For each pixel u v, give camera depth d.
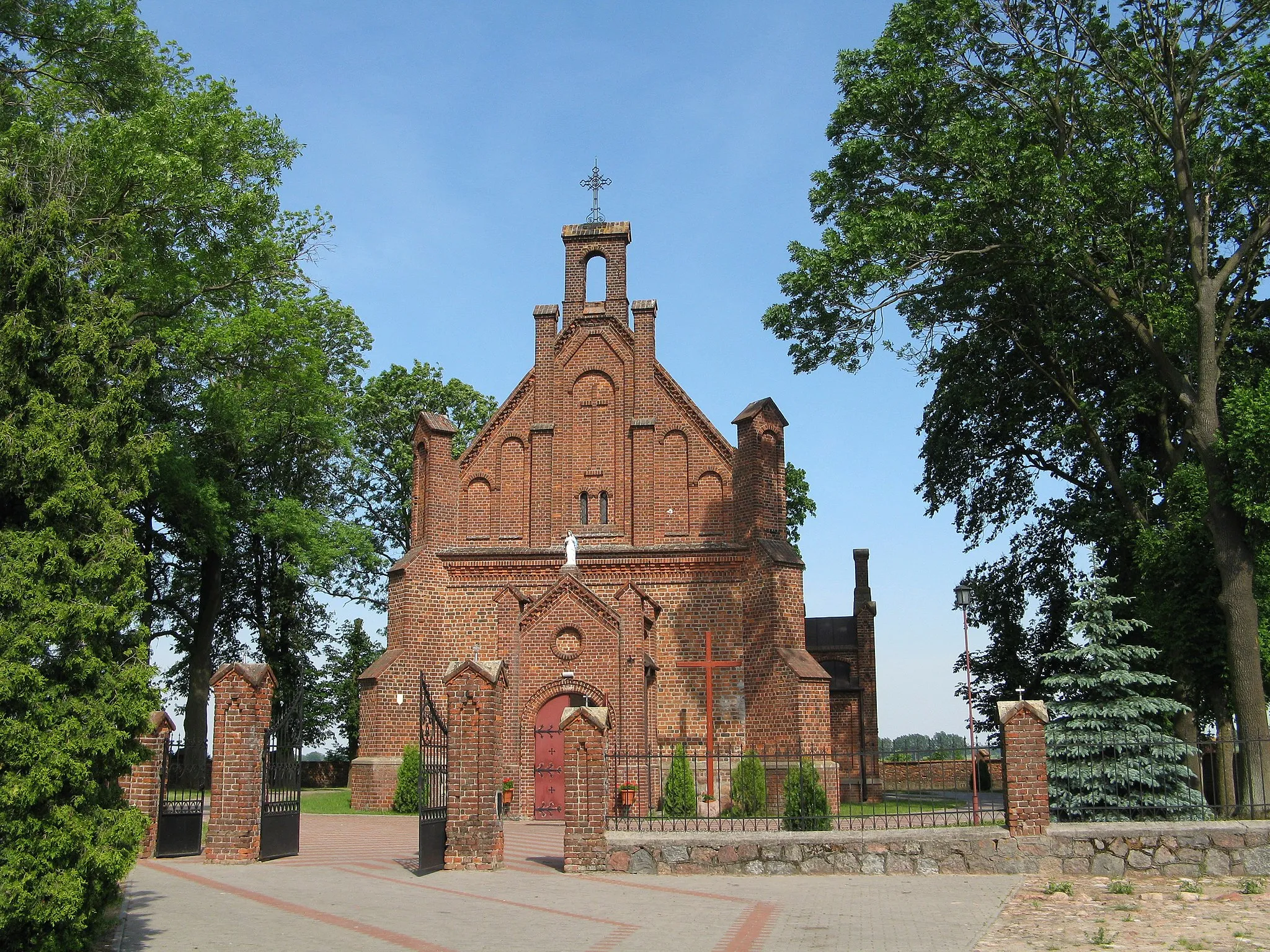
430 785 19.75
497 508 36.56
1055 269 26.89
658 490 35.91
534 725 31.62
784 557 33.38
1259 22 25.11
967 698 32.03
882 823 21.31
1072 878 17.48
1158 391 29.06
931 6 27.39
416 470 36.59
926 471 39.97
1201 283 24.55
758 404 35.09
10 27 29.17
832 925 13.97
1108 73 26.23
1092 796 19.91
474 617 35.34
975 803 19.91
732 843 18.61
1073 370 31.81
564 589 32.12
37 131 25.11
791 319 26.67
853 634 45.94
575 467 36.59
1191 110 25.80
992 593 40.22
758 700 32.75
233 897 16.36
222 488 38.19
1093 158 26.28
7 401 12.27
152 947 12.84
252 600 48.31
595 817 18.97
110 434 12.73
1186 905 15.02
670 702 33.84
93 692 11.91
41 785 11.16
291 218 35.31
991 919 14.20
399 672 34.00
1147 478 29.12
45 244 12.84
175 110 31.44
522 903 15.80
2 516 12.21
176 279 31.52
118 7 29.94
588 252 38.31
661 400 36.59
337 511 48.41
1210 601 25.05
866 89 27.56
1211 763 26.75
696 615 34.50
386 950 12.63
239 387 33.97
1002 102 28.20
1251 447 22.00
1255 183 25.50
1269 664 24.66
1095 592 22.22
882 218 25.66
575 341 37.50
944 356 32.78
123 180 27.73
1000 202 25.81
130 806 12.48
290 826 21.53
